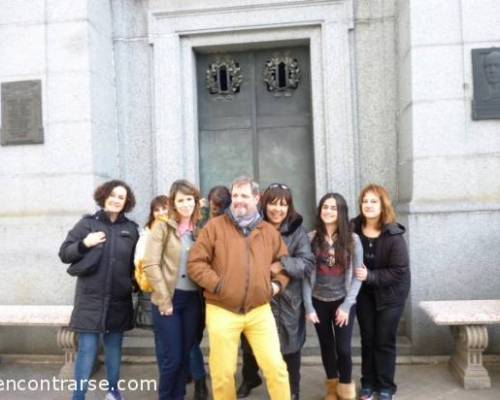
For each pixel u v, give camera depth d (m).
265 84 6.00
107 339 3.72
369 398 3.76
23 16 5.14
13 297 5.07
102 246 3.53
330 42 5.50
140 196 5.81
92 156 5.06
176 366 3.37
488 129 4.70
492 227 4.63
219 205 3.98
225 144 6.07
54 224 5.01
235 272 3.08
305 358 4.68
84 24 5.06
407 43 4.95
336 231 3.56
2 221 5.09
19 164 5.14
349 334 3.56
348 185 5.48
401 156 5.34
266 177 6.02
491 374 4.32
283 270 3.29
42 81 5.10
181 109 5.73
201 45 5.77
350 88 5.48
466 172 4.71
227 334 3.11
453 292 4.67
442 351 4.68
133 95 5.83
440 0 4.78
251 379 3.96
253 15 5.61
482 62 4.70
